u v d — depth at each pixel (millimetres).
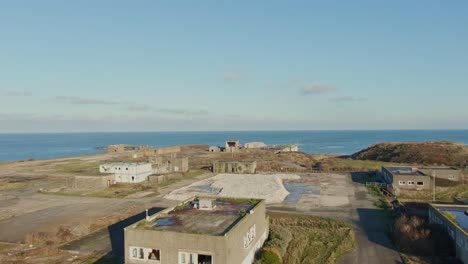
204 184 73062
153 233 27250
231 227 29078
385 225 43969
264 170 93500
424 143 113000
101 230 42875
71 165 109000
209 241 26000
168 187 71250
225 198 39500
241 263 29297
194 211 34500
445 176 68625
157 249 27219
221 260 25766
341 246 36250
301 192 65000
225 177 81500
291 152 132625
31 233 42000
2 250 36562
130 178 76250
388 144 121812
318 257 34000
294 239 38625
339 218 47188
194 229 28656
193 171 91688
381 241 38219
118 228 43594
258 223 34906
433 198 57938
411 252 35000
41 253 35250
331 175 84562
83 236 40625
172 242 26828
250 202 37844
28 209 54000
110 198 61656
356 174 85438
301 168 95812
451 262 32250
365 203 55625
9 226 45125
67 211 52562
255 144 163625
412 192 62281
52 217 49219
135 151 147375
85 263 32688
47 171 97000
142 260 27625
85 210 53062
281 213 49688
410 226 37750
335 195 61875
